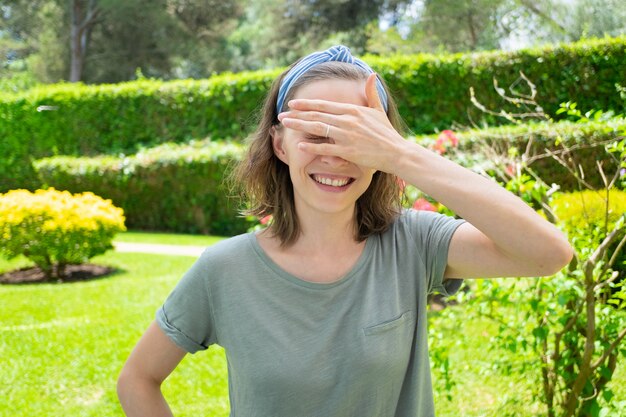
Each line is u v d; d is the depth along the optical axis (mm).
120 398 1547
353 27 29531
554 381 2975
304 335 1389
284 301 1413
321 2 29297
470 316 3324
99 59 28344
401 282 1480
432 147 5766
